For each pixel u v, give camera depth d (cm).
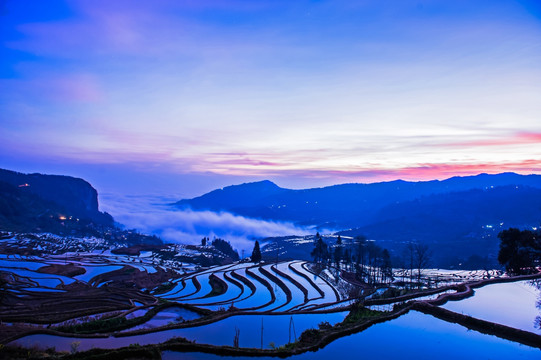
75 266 12512
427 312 4075
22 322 5206
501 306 4209
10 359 2859
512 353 3006
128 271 12231
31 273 10775
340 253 14838
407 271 14000
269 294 8338
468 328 3606
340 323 3759
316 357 2933
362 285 10025
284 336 3666
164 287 9638
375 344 3200
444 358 2912
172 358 2856
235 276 11156
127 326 4212
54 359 2703
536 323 3597
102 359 2703
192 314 4844
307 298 7625
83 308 6506
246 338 3594
